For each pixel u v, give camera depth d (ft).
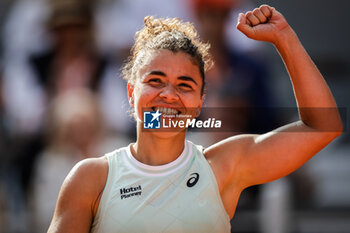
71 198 26.55
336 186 75.41
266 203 58.54
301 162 28.09
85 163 27.35
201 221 26.32
